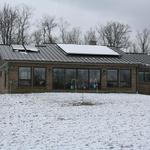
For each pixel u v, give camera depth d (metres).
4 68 34.59
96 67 34.91
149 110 19.59
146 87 38.34
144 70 38.28
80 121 16.05
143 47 73.00
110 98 27.09
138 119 16.30
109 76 35.38
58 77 34.06
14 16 62.78
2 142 12.01
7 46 38.28
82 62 34.12
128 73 36.00
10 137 12.81
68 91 34.25
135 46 72.75
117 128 14.13
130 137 12.39
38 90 33.47
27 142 11.93
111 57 36.91
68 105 22.27
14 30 62.53
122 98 27.25
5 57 32.91
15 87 32.78
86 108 20.66
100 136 12.69
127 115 17.67
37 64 33.34
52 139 12.33
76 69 34.50
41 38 67.69
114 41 71.62
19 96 28.11
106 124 15.11
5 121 16.42
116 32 71.94
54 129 14.21
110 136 12.66
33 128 14.55
